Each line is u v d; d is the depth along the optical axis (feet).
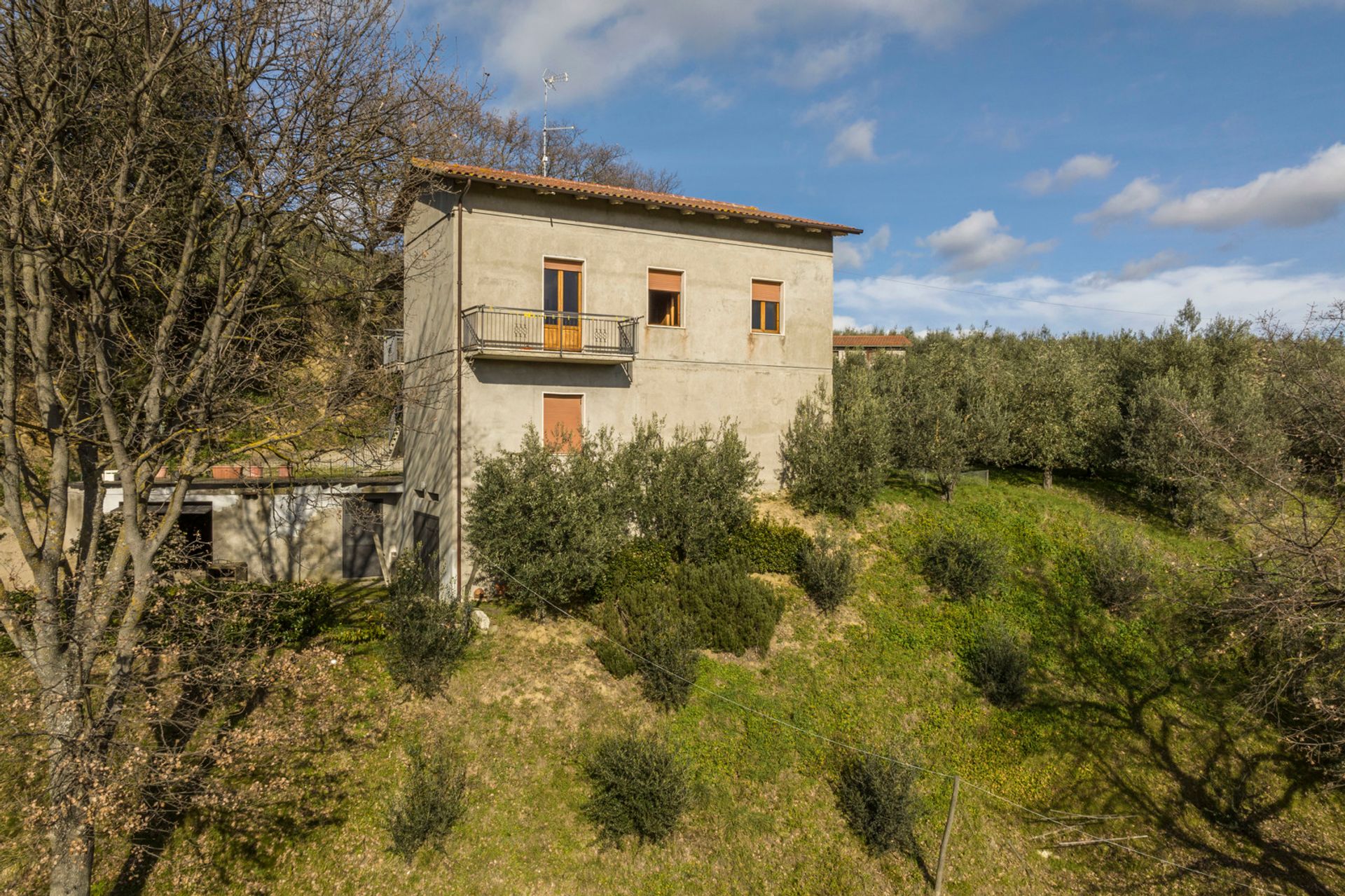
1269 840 43.21
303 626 48.29
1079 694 51.47
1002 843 42.57
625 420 62.85
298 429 44.42
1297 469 41.16
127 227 35.17
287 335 51.11
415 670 44.86
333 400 43.27
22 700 31.53
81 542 38.96
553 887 37.22
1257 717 49.96
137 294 45.70
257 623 44.93
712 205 67.26
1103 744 48.26
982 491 73.72
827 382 73.00
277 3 40.68
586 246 61.46
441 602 50.01
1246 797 45.62
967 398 78.48
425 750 41.83
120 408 48.96
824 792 43.37
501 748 42.50
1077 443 75.10
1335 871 41.37
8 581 54.65
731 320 68.08
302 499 66.33
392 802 39.11
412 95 47.32
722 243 67.67
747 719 46.42
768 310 70.64
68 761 30.22
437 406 59.77
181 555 42.34
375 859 37.29
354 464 65.16
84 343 38.24
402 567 55.06
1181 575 60.08
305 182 41.65
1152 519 69.82
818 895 38.68
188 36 39.45
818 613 55.67
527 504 51.47
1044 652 54.19
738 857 39.65
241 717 41.86
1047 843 42.88
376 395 48.83
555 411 60.23
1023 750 47.44
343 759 40.91
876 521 66.44
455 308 56.65
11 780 37.37
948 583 58.49
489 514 51.72
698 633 51.13
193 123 43.70
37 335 34.86
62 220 33.50
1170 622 57.00
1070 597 59.06
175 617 38.37
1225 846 42.88
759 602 52.37
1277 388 42.57
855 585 57.31
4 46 34.83
